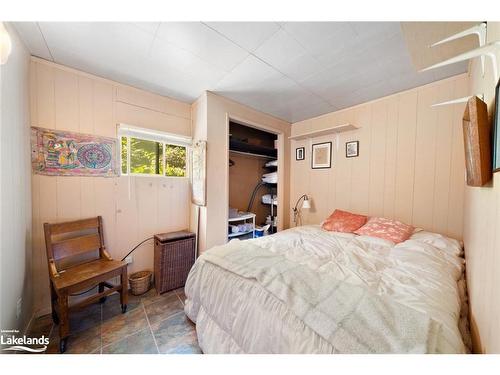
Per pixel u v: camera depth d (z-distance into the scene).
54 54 1.64
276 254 1.50
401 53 1.58
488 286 0.68
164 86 2.19
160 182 2.45
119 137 2.12
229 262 1.38
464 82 1.84
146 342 1.45
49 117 1.72
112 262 1.81
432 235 1.78
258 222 3.76
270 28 1.33
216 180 2.41
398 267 1.30
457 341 0.72
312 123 3.12
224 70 1.86
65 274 1.57
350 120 2.67
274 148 3.43
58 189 1.78
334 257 1.49
